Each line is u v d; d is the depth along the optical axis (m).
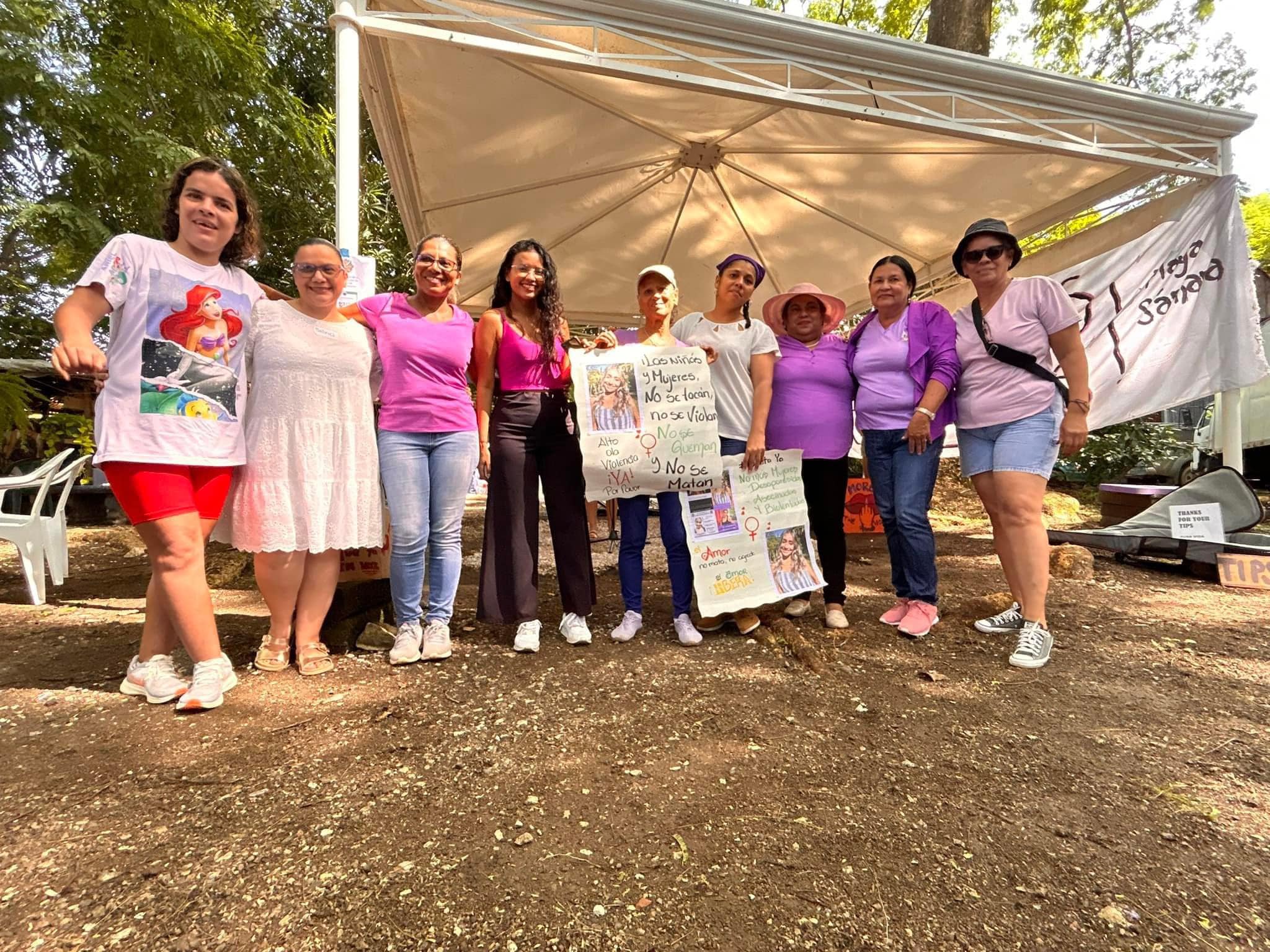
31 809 1.75
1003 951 1.29
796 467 3.43
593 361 3.13
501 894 1.44
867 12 12.18
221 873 1.50
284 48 10.57
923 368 3.22
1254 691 2.58
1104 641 3.21
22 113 5.72
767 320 3.78
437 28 3.95
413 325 2.84
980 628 3.29
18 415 5.77
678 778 1.92
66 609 3.95
